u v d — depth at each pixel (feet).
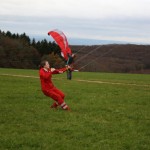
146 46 351.25
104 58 332.39
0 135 47.55
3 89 99.81
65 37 79.51
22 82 127.54
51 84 67.41
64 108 66.33
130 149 43.14
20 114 61.41
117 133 49.85
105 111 66.69
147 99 84.58
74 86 117.39
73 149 42.63
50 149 42.45
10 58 431.02
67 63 78.38
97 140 46.55
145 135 49.44
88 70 306.55
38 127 52.49
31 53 441.27
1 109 66.03
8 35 489.67
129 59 330.13
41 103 74.23
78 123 55.42
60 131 50.55
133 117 61.11
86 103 76.02
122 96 89.56
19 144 43.93
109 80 159.53
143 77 202.28
